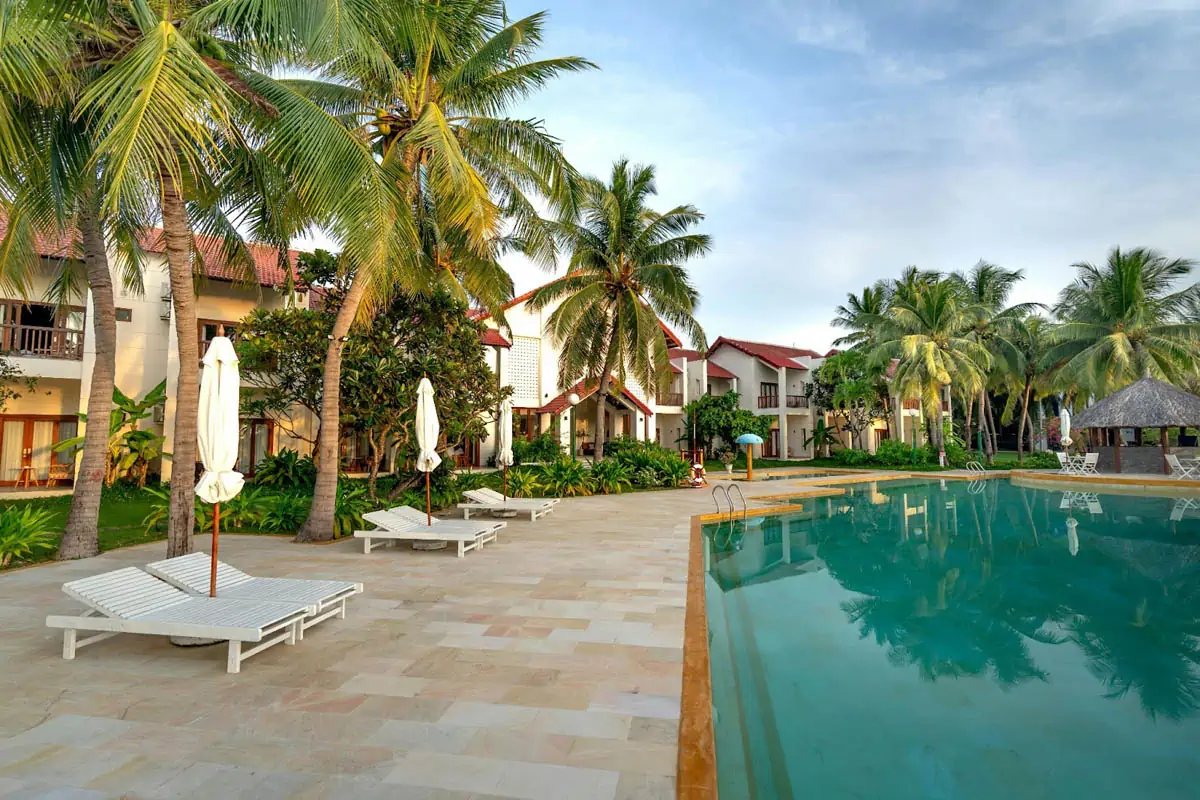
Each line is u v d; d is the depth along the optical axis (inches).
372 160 325.1
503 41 402.6
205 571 226.2
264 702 155.5
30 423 724.7
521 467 831.1
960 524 556.1
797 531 518.9
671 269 790.5
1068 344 1199.6
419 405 396.2
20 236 363.3
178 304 316.8
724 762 157.5
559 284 839.1
